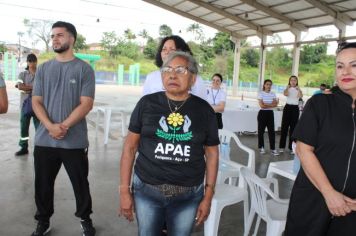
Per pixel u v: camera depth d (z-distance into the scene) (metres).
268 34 13.81
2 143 5.77
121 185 1.75
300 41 11.95
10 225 2.87
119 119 9.59
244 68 33.28
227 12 12.75
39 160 2.58
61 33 2.47
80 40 41.03
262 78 14.01
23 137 5.07
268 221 2.32
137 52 41.94
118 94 18.86
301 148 1.66
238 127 7.95
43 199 2.65
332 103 1.61
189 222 1.73
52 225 2.90
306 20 11.45
